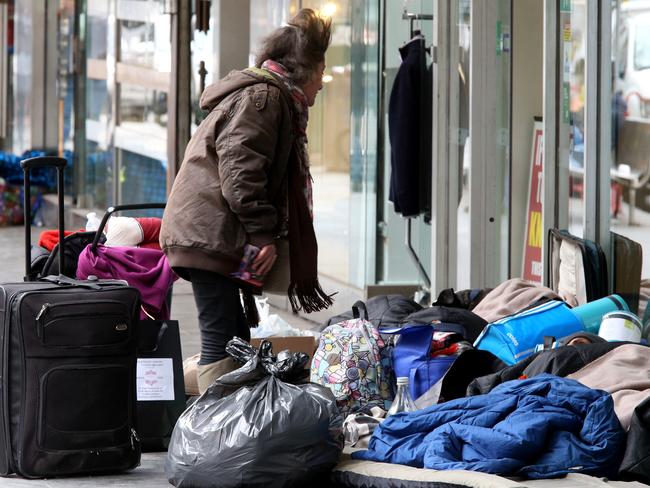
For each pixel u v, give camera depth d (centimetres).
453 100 1410
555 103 1217
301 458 795
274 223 885
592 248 1113
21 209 3142
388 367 973
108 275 1015
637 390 838
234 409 805
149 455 966
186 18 2191
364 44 1577
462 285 1396
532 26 1353
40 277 1014
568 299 1150
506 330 984
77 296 868
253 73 891
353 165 1608
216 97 894
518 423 762
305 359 853
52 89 3353
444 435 787
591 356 883
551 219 1220
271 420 793
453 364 938
